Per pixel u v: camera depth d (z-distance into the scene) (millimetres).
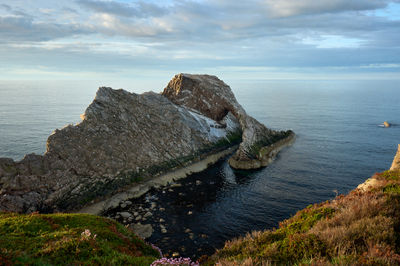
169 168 51406
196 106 78750
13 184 32625
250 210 35438
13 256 9211
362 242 9016
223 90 80625
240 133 82625
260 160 56906
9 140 92688
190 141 61969
